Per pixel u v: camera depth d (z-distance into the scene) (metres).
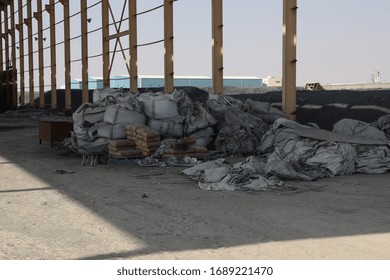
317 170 8.94
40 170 9.98
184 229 5.33
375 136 10.62
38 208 6.45
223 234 5.12
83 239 5.00
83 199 7.01
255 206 6.40
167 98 12.37
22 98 43.03
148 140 10.87
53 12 35.44
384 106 13.49
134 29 23.27
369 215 5.88
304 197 6.97
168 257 4.38
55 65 35.78
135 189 7.77
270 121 14.00
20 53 42.84
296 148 9.76
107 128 11.54
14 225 5.58
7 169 10.17
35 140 17.00
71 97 35.97
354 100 14.85
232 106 13.77
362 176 8.87
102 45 26.55
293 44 14.50
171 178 8.81
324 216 5.83
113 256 4.43
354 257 4.33
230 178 7.91
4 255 4.49
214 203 6.61
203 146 12.34
